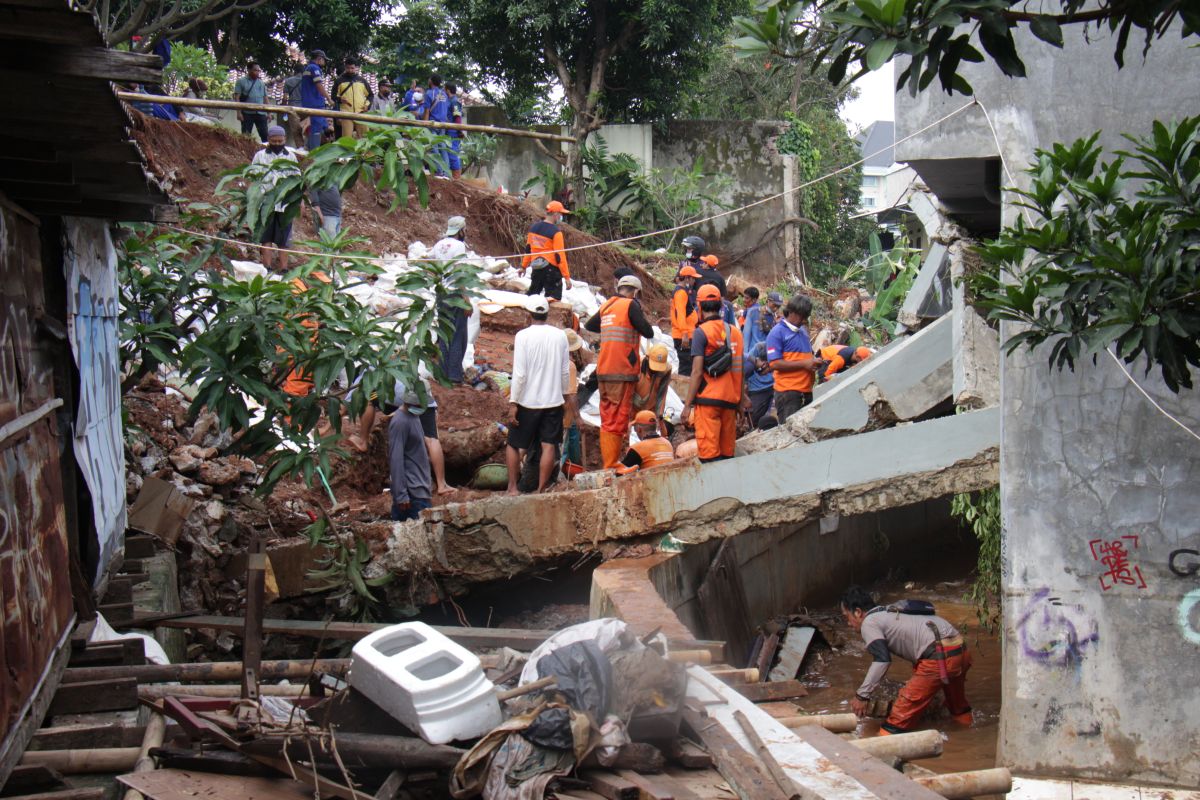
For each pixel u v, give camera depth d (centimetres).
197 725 466
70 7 393
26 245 604
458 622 953
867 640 844
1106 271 538
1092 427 676
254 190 857
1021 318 577
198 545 926
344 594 902
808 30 462
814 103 3466
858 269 2820
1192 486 660
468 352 1370
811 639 1092
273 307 830
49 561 577
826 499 841
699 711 471
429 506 1027
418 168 837
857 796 403
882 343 2189
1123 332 525
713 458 929
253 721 473
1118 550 673
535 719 435
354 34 2572
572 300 1670
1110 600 676
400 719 454
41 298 630
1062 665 683
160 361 852
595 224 2516
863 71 447
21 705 496
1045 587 686
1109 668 675
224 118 2111
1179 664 664
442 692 451
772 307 1593
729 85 3378
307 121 1945
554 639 493
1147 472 668
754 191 2711
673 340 1427
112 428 808
